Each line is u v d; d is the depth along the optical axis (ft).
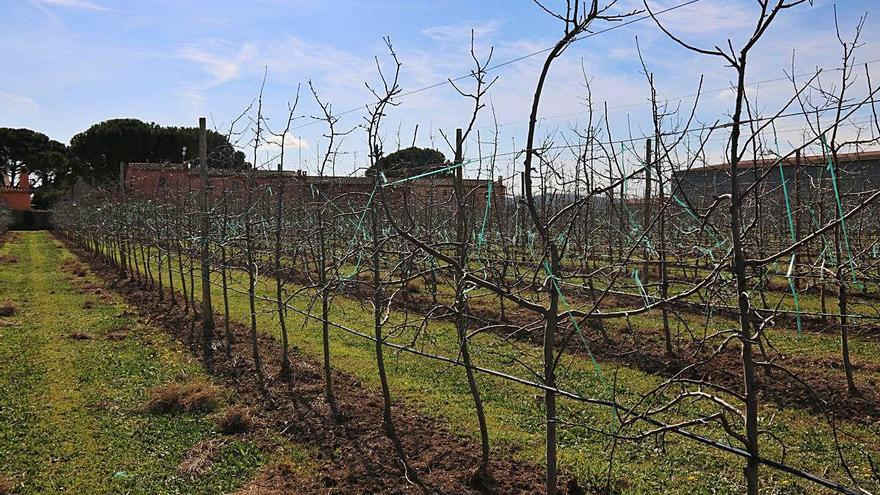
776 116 7.44
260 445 16.93
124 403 20.11
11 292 44.34
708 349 24.13
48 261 70.59
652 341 26.45
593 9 8.40
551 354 10.40
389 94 14.19
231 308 36.86
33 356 25.91
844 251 19.69
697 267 19.42
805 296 33.24
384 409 17.75
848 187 23.13
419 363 24.41
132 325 32.53
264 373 23.06
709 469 14.97
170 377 22.97
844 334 19.63
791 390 20.16
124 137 132.98
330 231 28.71
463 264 13.34
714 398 8.51
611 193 11.91
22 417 18.83
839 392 19.70
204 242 29.96
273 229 33.30
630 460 15.56
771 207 33.53
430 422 18.29
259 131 25.32
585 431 17.42
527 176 9.66
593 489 14.17
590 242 35.04
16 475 15.23
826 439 16.65
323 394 20.65
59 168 183.83
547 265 10.23
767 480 14.33
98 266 63.77
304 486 14.62
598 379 22.09
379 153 14.25
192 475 15.25
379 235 18.67
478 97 12.67
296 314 34.47
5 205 126.31
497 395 20.61
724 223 26.96
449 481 14.65
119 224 54.39
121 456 16.26
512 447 16.43
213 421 18.57
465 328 15.12
